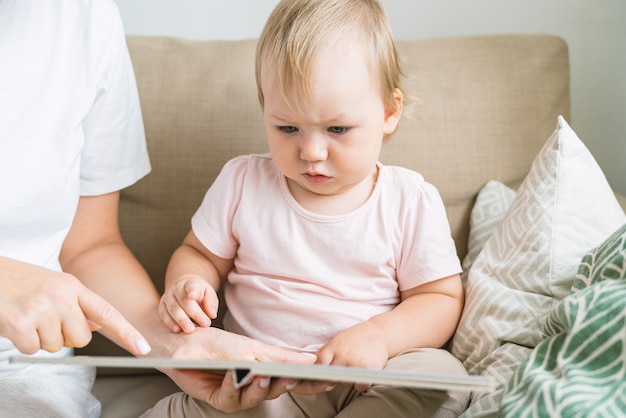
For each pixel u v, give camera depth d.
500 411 0.73
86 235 1.09
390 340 0.97
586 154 1.02
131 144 1.09
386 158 1.19
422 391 0.90
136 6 1.45
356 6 1.00
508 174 1.22
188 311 0.94
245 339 0.92
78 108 0.98
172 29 1.47
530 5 1.49
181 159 1.20
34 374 0.96
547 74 1.26
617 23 1.50
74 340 0.81
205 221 1.10
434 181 1.20
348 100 0.94
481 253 1.09
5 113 0.91
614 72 1.54
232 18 1.47
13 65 0.93
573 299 0.76
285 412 0.94
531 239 0.99
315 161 0.97
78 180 1.00
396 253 1.06
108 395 1.13
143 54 1.24
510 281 1.00
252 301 1.07
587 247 0.98
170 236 1.21
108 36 1.02
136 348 0.82
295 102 0.94
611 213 1.01
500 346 0.95
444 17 1.49
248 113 1.20
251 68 1.22
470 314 1.01
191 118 1.20
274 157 1.00
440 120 1.21
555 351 0.76
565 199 0.99
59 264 1.03
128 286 1.04
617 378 0.69
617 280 0.78
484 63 1.25
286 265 1.06
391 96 1.03
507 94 1.23
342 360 0.92
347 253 1.05
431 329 1.01
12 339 0.79
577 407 0.67
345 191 1.06
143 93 1.21
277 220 1.06
